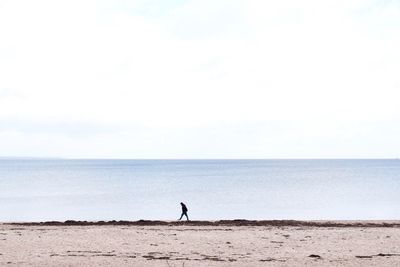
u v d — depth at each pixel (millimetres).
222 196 75562
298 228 29656
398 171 188875
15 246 23109
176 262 19594
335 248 22984
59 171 192125
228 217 48219
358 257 20797
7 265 18812
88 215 50812
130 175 155500
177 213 52625
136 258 20406
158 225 31438
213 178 135125
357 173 170750
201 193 81625
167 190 88938
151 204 63000
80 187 97875
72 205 61719
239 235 26688
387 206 60031
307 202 65562
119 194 79625
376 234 27188
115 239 25203
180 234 26922
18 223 32562
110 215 50812
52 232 27406
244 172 181750
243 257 20734
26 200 68625
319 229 29219
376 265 19203
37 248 22672
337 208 57625
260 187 97188
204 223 32500
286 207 58969
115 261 19734
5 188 94750
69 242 24281
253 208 57812
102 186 101062
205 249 22641
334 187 96812
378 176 146875
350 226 31062
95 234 26734
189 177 141625
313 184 107000
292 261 19859
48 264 19062
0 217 48781
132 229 28766
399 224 32312
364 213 52000
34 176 147250
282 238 25766
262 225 31469
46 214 51625
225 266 18875
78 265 18938
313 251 22234
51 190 89188
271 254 21484
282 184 107250
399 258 20594
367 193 81375
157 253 21609
